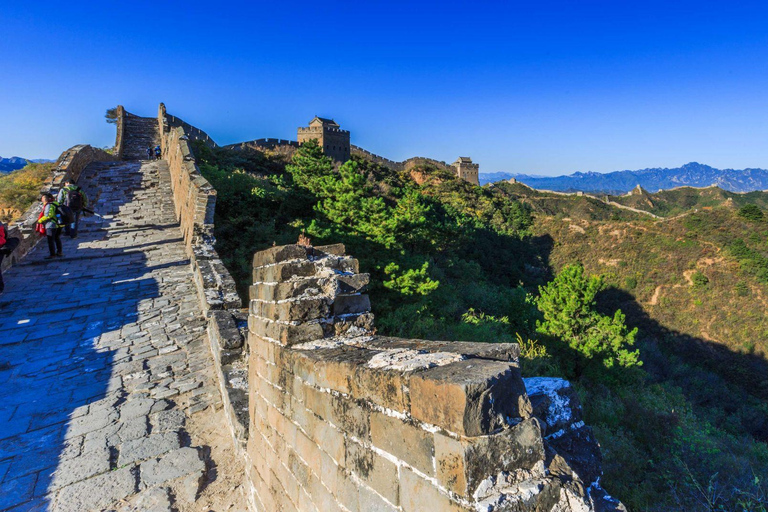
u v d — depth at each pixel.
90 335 6.56
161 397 4.86
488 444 1.25
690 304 49.72
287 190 25.83
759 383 39.34
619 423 13.00
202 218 10.17
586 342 18.42
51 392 4.99
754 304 46.25
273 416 2.78
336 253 3.00
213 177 20.59
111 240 12.06
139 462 3.78
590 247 65.19
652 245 59.69
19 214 17.66
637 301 53.16
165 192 16.92
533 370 15.84
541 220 76.38
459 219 57.66
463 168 105.44
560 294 19.03
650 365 37.38
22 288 8.53
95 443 4.04
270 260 2.80
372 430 1.65
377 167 80.81
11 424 4.36
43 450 3.95
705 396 33.00
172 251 11.12
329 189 24.11
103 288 8.59
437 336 16.38
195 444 4.06
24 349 6.09
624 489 8.84
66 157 16.72
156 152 25.23
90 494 3.40
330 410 1.98
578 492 1.36
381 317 17.22
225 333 5.21
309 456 2.21
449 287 23.66
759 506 7.71
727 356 43.16
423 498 1.38
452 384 1.23
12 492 3.41
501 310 24.55
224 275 7.91
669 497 8.59
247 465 3.43
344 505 1.86
